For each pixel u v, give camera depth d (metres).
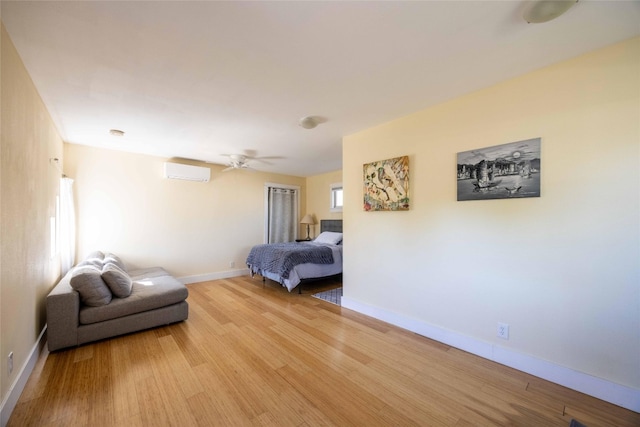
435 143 2.50
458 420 1.52
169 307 2.82
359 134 3.21
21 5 1.26
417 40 1.58
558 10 1.28
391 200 2.84
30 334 1.96
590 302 1.73
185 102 2.38
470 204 2.27
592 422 1.50
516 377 1.91
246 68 1.86
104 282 2.58
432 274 2.53
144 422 1.49
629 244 1.60
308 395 1.73
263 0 1.26
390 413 1.57
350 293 3.36
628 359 1.61
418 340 2.49
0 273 1.42
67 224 3.31
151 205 4.35
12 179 1.59
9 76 1.52
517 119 2.01
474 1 1.28
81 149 3.73
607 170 1.67
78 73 1.89
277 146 3.84
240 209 5.45
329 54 1.71
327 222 6.09
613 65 1.65
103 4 1.27
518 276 2.01
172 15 1.35
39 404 1.62
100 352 2.26
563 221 1.82
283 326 2.83
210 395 1.72
